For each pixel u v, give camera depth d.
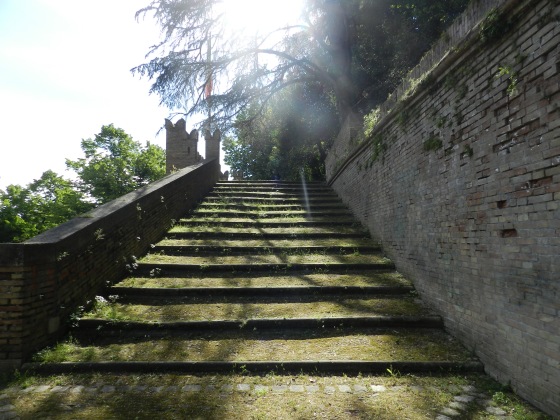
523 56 3.68
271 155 31.06
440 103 5.54
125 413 3.55
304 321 5.41
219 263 7.60
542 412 3.40
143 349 4.82
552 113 3.33
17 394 3.90
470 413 3.47
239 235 9.38
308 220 10.65
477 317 4.52
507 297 3.95
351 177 11.46
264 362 4.42
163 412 3.56
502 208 4.06
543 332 3.42
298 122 23.98
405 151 6.96
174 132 16.31
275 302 6.20
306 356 4.61
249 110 20.27
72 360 4.51
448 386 4.01
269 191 14.15
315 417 3.46
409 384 4.08
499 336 4.08
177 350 4.79
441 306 5.48
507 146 3.97
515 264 3.82
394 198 7.58
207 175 13.77
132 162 23.05
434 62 5.87
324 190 14.30
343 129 13.31
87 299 5.80
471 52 4.58
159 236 8.95
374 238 9.05
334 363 4.39
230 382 4.16
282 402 3.73
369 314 5.60
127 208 7.23
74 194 17.97
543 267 3.43
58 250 5.08
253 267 7.46
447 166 5.30
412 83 6.71
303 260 7.87
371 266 7.52
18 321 4.42
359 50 18.38
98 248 6.16
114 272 6.74
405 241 6.98
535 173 3.54
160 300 6.24
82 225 5.80
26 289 4.50
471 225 4.67
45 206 16.47
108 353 4.71
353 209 11.16
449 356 4.56
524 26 3.69
